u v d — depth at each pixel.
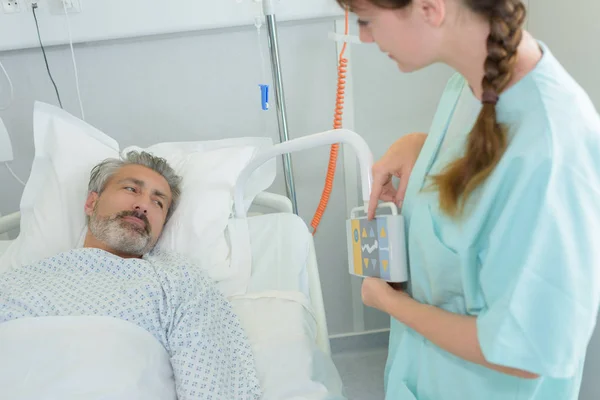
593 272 0.62
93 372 0.99
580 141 0.64
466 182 0.71
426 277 0.87
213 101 1.81
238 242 1.44
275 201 1.58
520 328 0.63
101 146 1.62
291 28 1.73
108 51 1.72
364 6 0.67
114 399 0.97
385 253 0.88
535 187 0.63
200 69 1.77
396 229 0.86
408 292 0.96
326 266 2.00
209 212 1.49
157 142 1.84
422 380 0.91
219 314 1.22
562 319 0.62
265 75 1.78
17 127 1.78
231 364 1.14
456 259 0.78
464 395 0.85
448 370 0.86
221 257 1.44
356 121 1.86
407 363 0.94
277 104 1.54
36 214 1.52
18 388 0.96
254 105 1.82
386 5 0.65
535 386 0.77
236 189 1.41
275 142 1.87
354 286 2.04
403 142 0.98
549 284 0.62
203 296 1.21
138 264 1.26
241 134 1.85
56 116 1.60
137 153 1.54
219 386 1.08
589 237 0.62
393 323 1.02
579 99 0.67
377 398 1.80
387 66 1.79
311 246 1.48
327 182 1.64
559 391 0.79
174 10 1.64
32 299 1.13
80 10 1.62
